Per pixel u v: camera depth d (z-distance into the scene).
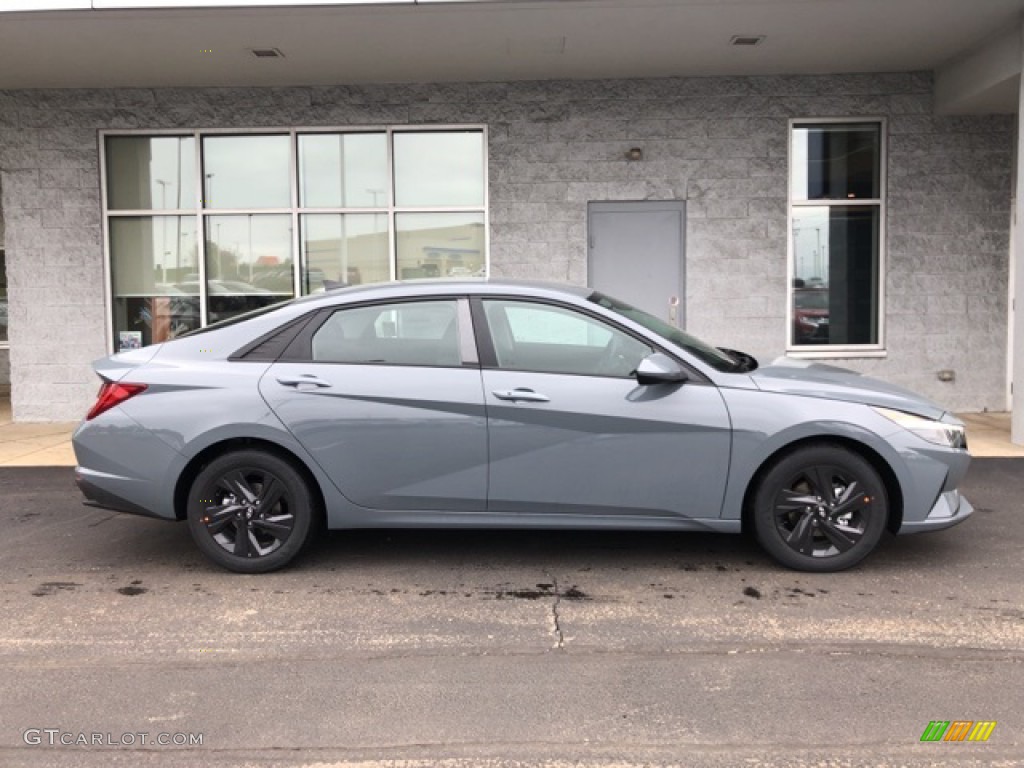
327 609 4.49
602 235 9.84
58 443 8.95
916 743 3.17
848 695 3.53
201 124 9.88
